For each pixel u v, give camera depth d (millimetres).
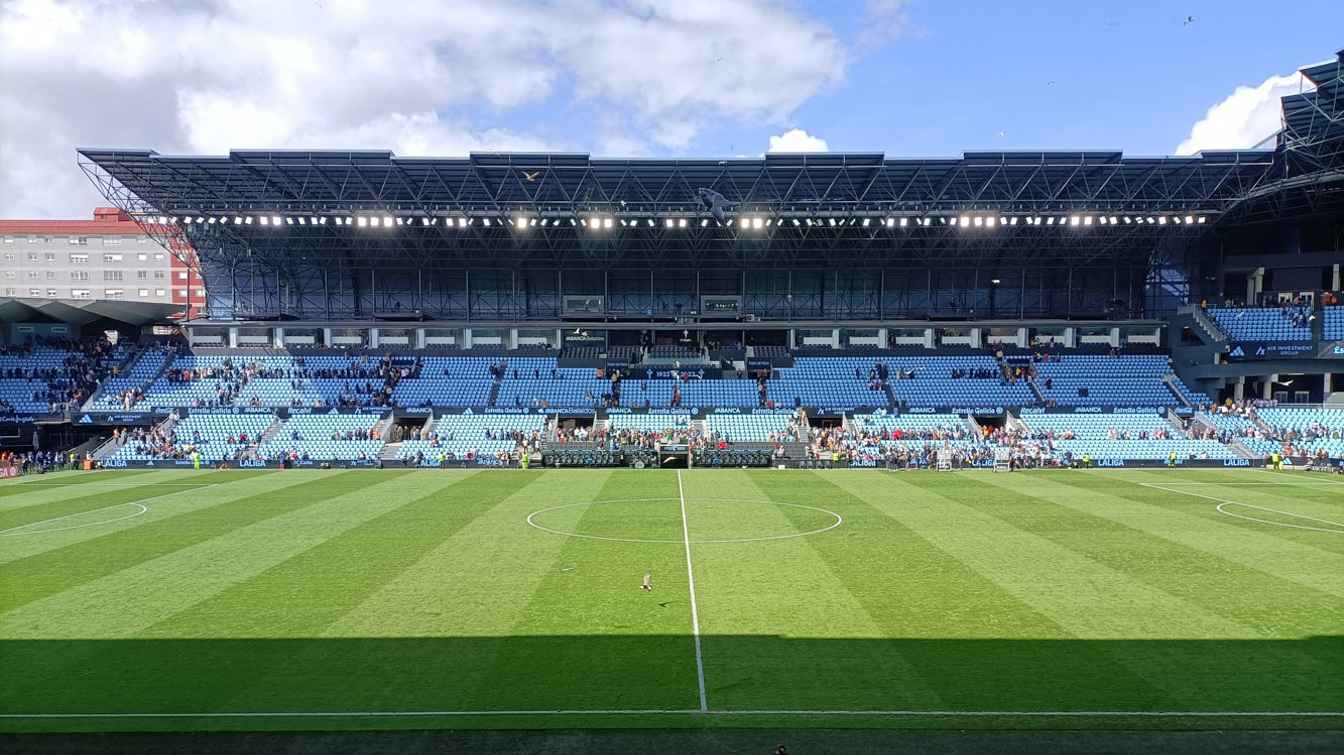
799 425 68438
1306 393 73375
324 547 29453
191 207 66438
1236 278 78500
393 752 13719
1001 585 24062
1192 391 73312
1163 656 18125
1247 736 14336
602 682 16703
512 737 14289
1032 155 58625
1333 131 56094
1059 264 79000
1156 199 65375
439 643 18984
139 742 14125
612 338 80688
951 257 77250
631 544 30141
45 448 67438
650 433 64750
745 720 14953
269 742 14102
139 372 73250
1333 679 16844
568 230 72125
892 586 23984
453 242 73500
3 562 27031
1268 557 27719
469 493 44656
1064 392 72750
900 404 71625
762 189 64750
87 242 129750
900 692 16203
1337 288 72375
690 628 20078
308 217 66750
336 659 17953
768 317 80188
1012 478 51875
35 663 17750
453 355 77938
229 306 79250
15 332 76688
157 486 47750
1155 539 30922
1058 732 14492
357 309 79438
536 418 69375
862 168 60625
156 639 19266
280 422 67625
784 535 31922
